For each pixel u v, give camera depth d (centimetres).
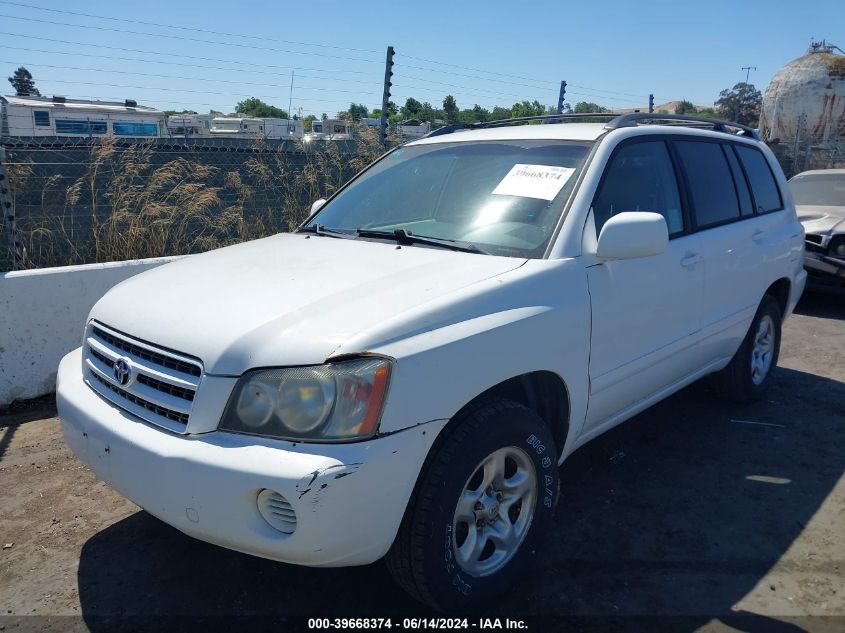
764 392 498
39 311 493
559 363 289
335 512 215
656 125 394
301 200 852
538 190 326
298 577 298
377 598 284
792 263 493
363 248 319
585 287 301
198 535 234
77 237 672
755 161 480
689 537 328
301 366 226
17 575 304
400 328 236
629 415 361
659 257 349
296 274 283
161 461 230
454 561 253
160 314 262
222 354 232
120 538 331
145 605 282
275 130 1470
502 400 270
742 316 438
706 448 423
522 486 280
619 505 356
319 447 219
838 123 2134
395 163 407
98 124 1614
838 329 709
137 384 255
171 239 706
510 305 270
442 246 314
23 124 1501
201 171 763
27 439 440
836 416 474
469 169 360
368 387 223
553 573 300
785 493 370
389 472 224
